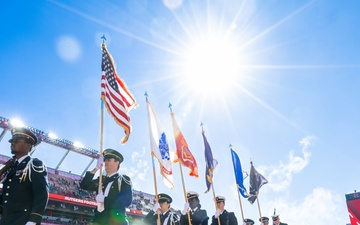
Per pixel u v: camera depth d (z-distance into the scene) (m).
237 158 19.72
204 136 17.92
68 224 49.38
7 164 6.69
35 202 6.02
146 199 67.38
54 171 56.62
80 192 56.09
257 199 21.55
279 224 20.28
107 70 9.97
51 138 54.72
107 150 8.32
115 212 7.22
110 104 9.41
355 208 44.44
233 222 14.59
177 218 13.02
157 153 12.18
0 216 6.40
